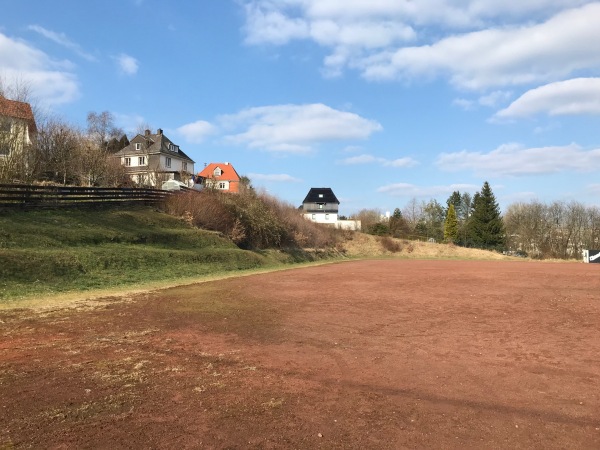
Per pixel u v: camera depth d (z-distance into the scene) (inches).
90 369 241.0
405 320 405.7
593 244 2765.7
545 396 211.3
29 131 1216.2
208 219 1305.4
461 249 2460.6
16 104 1035.3
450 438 165.0
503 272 1019.9
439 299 544.4
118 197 1145.4
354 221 3100.4
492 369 255.0
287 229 1732.3
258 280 776.9
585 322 400.5
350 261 1683.1
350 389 217.9
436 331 358.9
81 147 1406.3
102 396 200.7
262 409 189.5
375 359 274.7
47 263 629.6
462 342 321.7
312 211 3695.9
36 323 360.5
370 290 635.5
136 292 567.5
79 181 1380.4
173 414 182.1
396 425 175.9
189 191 1433.3
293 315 426.3
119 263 761.0
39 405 188.5
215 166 3184.1
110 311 426.6
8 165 976.9
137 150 2436.0
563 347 308.2
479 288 666.8
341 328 368.2
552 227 2864.2
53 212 922.1
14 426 167.5
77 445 152.9
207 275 852.6
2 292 498.3
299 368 253.3
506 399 207.0
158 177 1699.1
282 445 157.0
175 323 375.9
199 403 194.9
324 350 295.9
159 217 1176.8
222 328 360.2
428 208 3668.8
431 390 218.2
